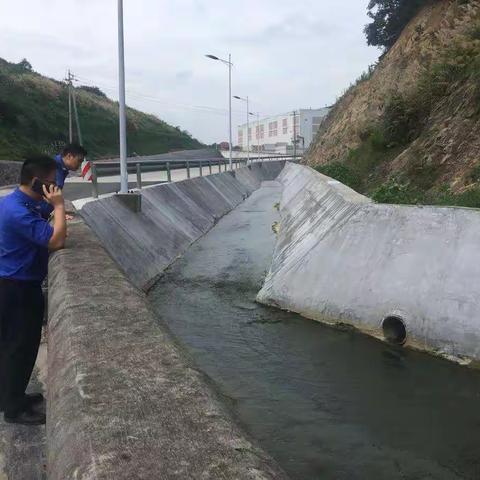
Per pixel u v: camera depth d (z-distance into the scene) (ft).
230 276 39.42
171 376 7.50
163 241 46.39
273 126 346.33
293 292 29.68
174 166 72.69
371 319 25.18
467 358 21.57
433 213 24.40
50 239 11.91
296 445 16.85
